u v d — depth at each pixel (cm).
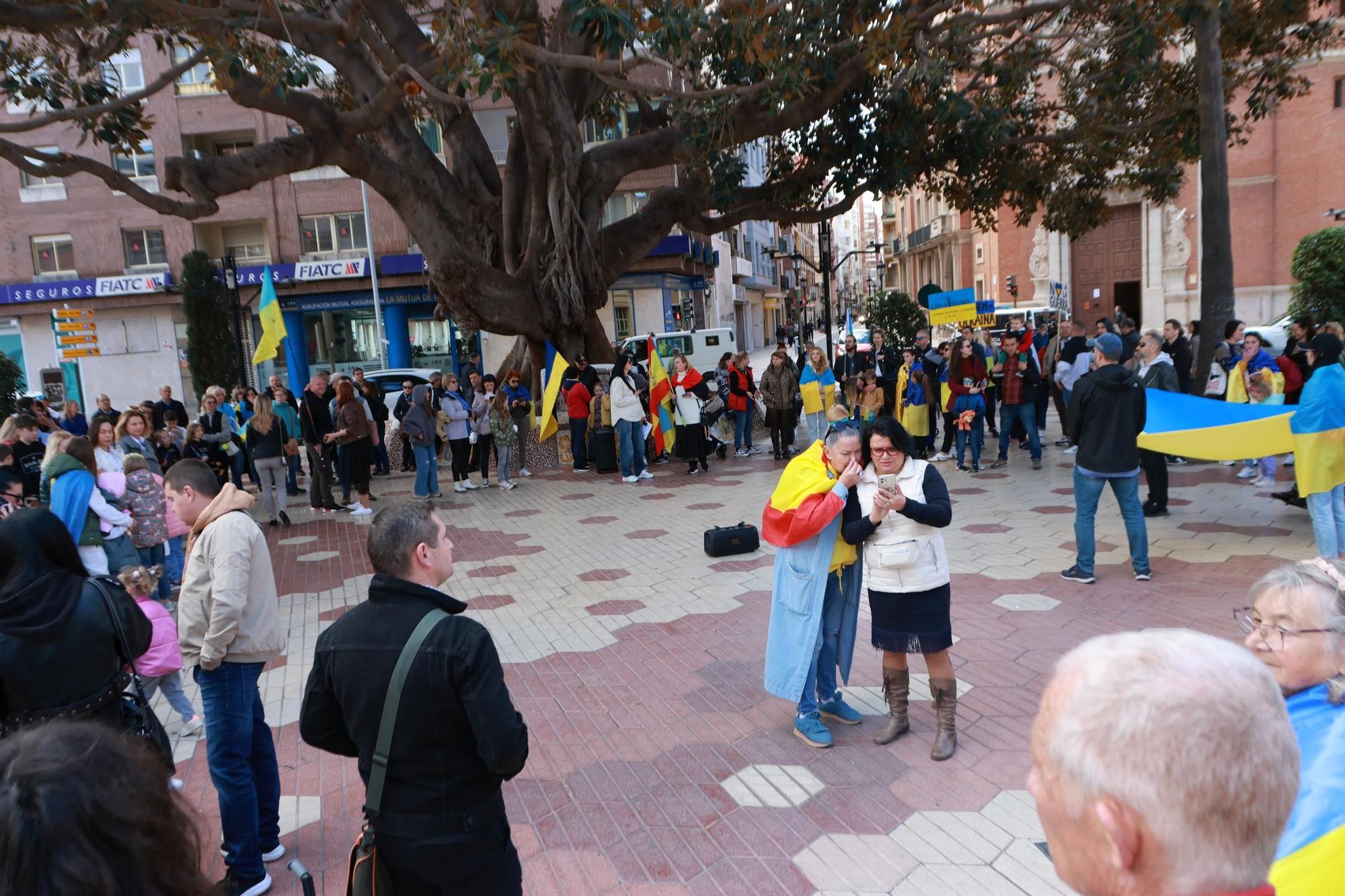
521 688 550
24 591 285
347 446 1207
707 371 2495
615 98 1923
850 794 398
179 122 3080
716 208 1723
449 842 230
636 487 1324
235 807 342
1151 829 99
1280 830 101
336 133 1277
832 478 432
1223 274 1202
